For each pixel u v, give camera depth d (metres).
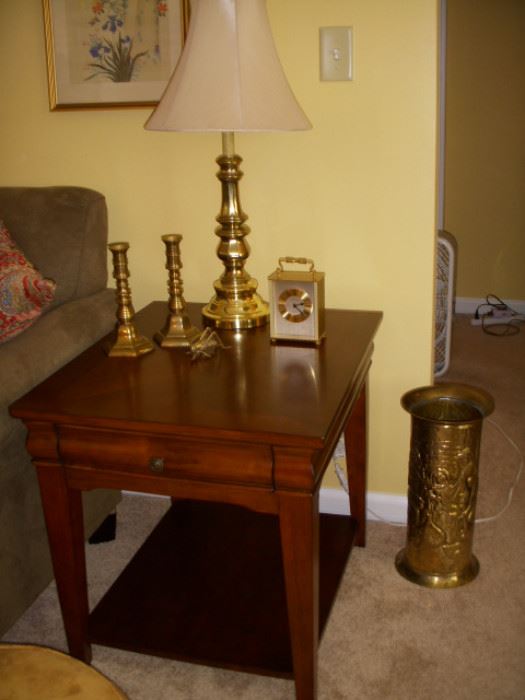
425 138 1.61
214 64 1.33
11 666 0.87
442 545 1.67
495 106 3.27
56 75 1.74
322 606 1.50
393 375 1.82
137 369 1.39
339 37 1.57
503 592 1.67
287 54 1.61
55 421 1.23
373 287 1.75
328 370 1.35
